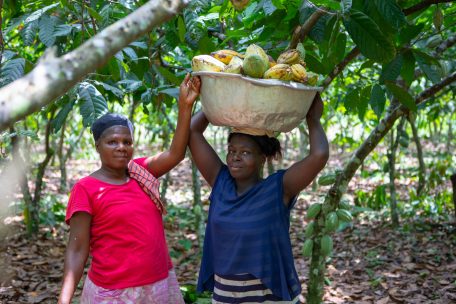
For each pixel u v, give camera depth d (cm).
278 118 191
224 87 186
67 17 286
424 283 440
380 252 530
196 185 527
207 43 269
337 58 257
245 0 202
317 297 317
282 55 199
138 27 82
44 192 832
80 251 209
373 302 407
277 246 203
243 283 203
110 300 210
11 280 444
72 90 224
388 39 203
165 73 276
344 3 190
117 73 254
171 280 227
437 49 318
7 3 279
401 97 261
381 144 1266
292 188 206
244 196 206
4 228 552
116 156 211
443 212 654
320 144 203
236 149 205
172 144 218
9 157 511
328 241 312
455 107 984
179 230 630
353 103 303
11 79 216
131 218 211
